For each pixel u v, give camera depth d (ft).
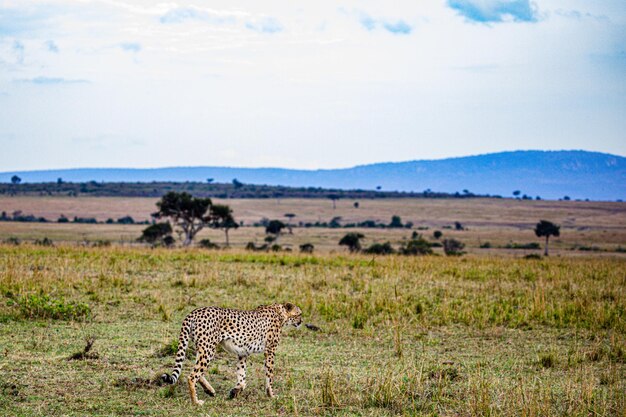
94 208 584.40
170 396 32.86
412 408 32.04
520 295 69.67
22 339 43.29
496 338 51.16
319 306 58.95
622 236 445.78
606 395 34.32
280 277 76.54
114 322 50.80
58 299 56.95
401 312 58.44
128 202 638.94
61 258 83.92
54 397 31.37
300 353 44.06
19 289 59.62
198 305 59.11
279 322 35.29
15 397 30.94
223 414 30.42
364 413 31.37
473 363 42.47
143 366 38.11
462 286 74.18
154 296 60.54
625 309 61.57
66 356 39.14
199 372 32.07
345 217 618.85
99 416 29.04
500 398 33.19
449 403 33.04
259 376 38.04
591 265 102.17
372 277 79.41
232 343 33.09
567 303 63.82
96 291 61.82
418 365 40.91
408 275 81.35
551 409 31.40
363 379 36.83
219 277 74.13
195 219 230.89
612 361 44.01
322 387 33.32
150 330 48.24
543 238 412.36
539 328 55.21
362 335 50.42
